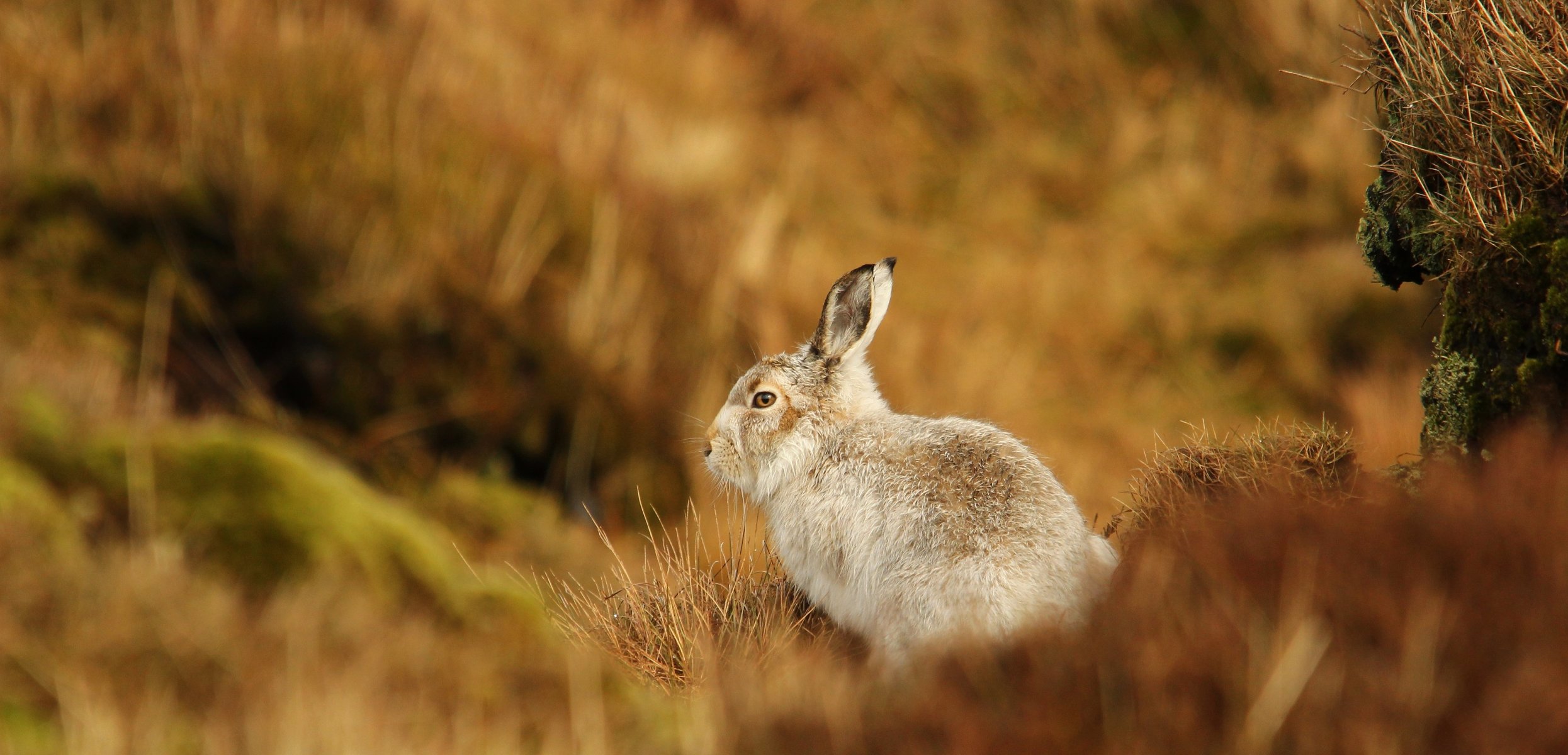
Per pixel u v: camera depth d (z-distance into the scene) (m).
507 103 29.70
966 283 34.78
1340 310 33.72
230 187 23.77
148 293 22.05
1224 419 31.03
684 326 27.05
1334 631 9.11
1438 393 13.36
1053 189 39.06
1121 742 8.53
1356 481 13.14
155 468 11.36
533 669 10.97
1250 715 8.38
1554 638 8.77
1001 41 42.84
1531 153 12.31
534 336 25.09
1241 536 10.41
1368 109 38.59
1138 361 33.03
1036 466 13.57
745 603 14.32
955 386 30.03
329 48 26.72
